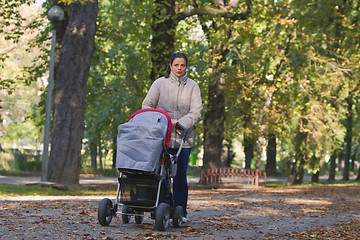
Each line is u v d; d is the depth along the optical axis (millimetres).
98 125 35094
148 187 5746
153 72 21000
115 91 33562
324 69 27234
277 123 28000
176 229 6043
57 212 7730
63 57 18406
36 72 25812
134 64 30953
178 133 6242
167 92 6375
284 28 26109
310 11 25688
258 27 22266
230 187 25938
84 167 41750
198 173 51406
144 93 23359
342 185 31250
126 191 5871
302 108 27828
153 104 6434
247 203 12055
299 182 34375
